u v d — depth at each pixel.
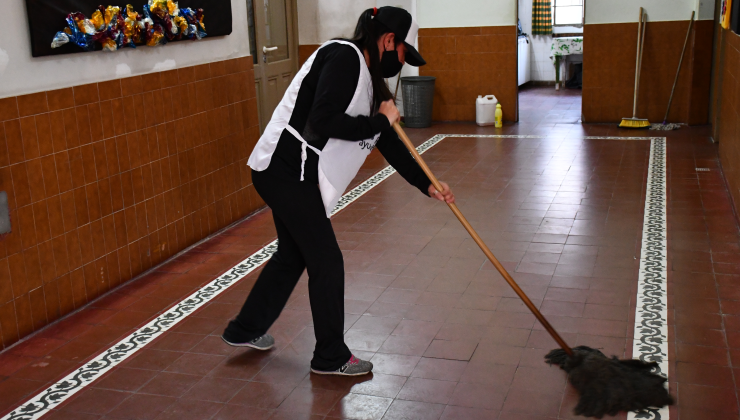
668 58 8.62
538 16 12.80
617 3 8.61
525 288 3.77
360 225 5.03
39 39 3.31
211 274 4.19
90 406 2.75
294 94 2.71
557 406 2.62
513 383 2.80
